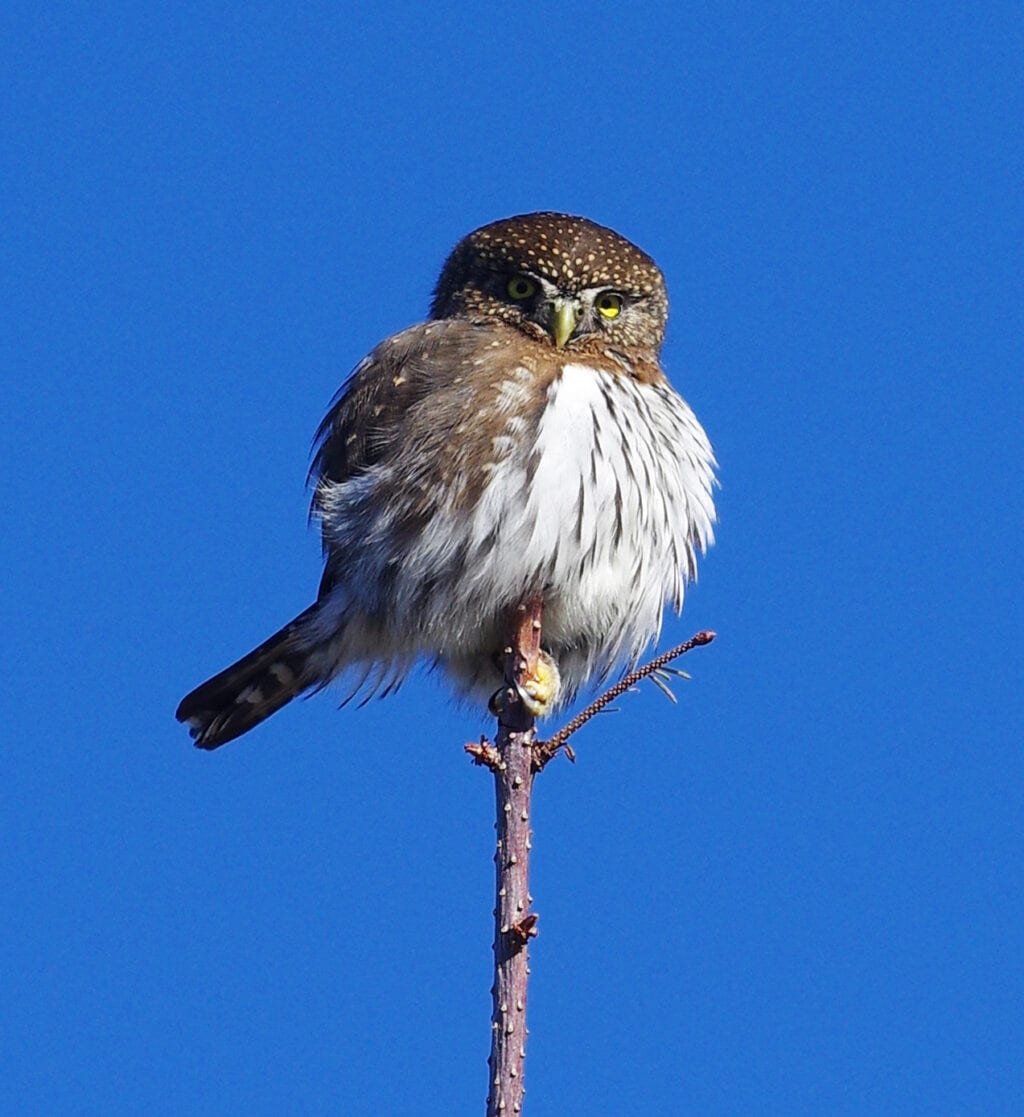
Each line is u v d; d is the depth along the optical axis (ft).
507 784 28.50
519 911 27.66
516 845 28.12
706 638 28.53
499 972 26.50
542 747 28.71
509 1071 26.07
